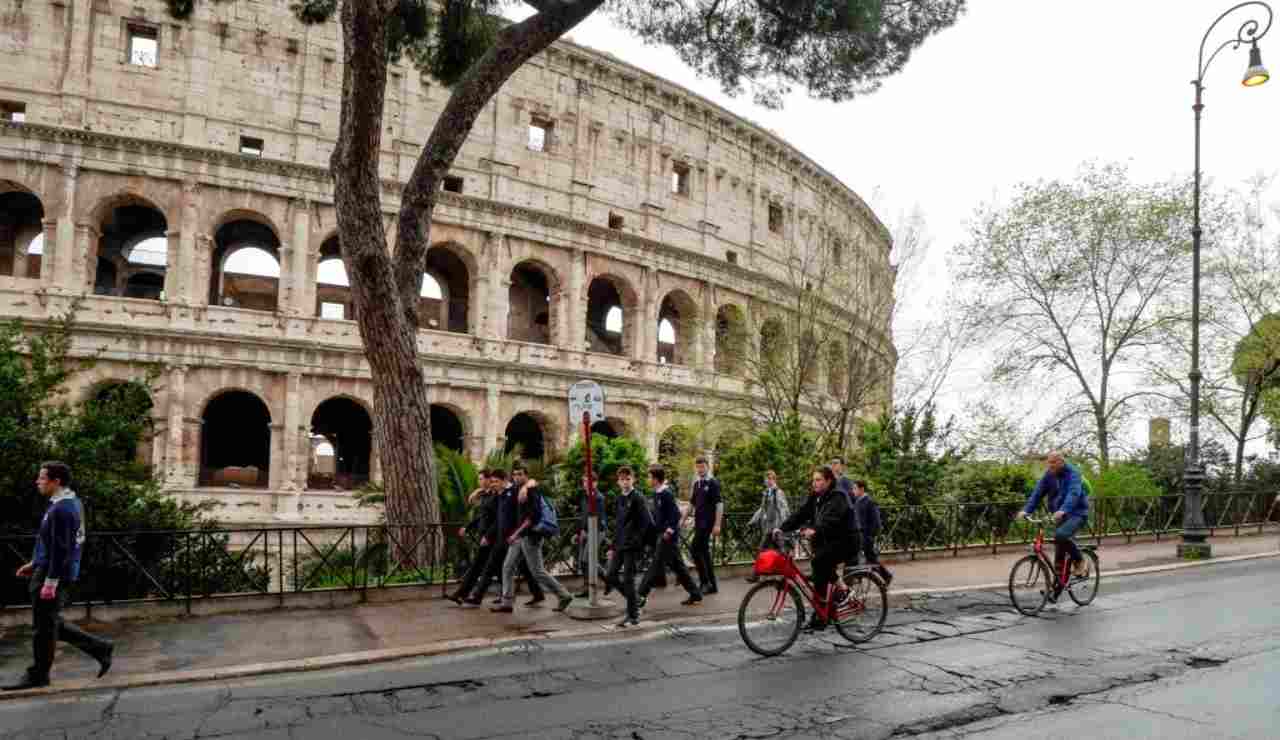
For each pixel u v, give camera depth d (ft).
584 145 146.10
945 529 75.61
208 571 49.08
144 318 112.06
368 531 53.93
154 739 28.02
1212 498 100.22
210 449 142.41
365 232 59.36
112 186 112.78
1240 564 73.20
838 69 69.97
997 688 33.30
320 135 123.54
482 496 53.31
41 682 33.09
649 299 151.53
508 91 139.23
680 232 157.58
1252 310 122.93
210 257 119.24
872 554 53.42
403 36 76.28
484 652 39.93
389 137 128.88
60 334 56.18
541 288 160.56
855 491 54.03
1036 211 127.75
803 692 32.76
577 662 37.91
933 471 86.22
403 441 61.41
